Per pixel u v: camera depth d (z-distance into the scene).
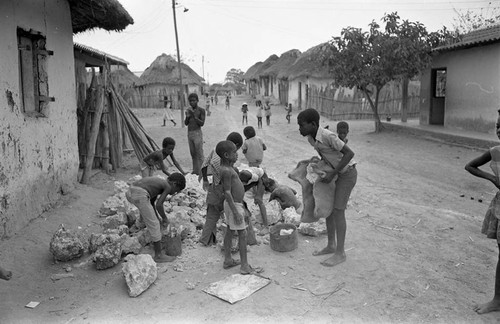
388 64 16.61
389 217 6.83
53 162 7.22
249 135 8.25
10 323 3.91
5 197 5.61
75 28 10.59
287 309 4.07
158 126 23.45
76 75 13.38
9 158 5.76
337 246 5.06
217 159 5.38
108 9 8.37
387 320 3.88
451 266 4.99
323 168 4.92
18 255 5.24
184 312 4.06
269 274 4.79
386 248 5.53
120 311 4.11
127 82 39.03
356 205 7.55
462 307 4.09
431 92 18.31
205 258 5.27
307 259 5.19
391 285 4.52
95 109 9.13
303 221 5.31
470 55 15.50
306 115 4.80
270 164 11.73
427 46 16.41
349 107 25.67
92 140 8.81
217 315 3.99
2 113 5.64
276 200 6.80
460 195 8.26
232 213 4.77
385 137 16.94
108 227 6.09
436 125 18.08
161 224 5.42
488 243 5.72
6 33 5.84
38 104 7.09
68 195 7.56
